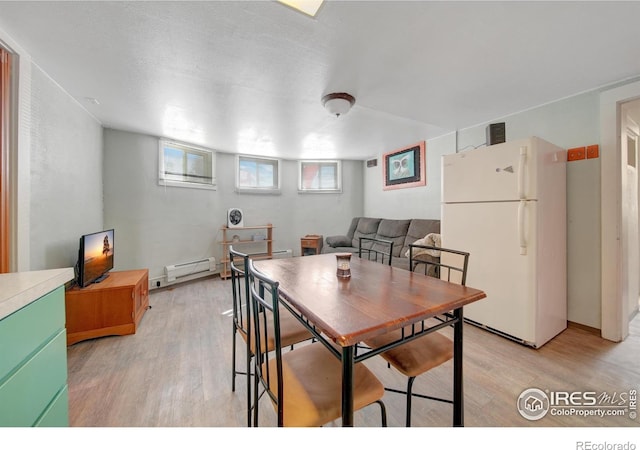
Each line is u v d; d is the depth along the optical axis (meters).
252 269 1.05
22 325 0.76
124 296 2.23
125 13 1.31
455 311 1.14
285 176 4.96
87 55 1.68
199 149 3.95
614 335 2.06
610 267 2.08
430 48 1.60
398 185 4.33
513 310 2.01
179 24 1.39
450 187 2.42
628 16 1.33
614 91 2.03
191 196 3.88
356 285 1.24
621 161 2.06
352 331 0.76
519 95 2.29
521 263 1.96
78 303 2.08
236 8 1.27
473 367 1.75
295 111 2.63
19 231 1.61
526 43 1.56
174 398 1.48
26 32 1.46
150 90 2.16
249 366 1.23
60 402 0.94
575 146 2.27
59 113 2.10
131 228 3.23
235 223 4.34
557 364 1.77
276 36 1.49
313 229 5.16
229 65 1.79
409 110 2.63
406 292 1.13
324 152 4.50
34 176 1.80
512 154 1.98
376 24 1.39
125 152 3.18
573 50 1.63
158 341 2.14
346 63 1.77
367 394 0.91
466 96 2.31
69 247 2.26
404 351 1.20
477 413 1.36
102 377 1.67
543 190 1.97
